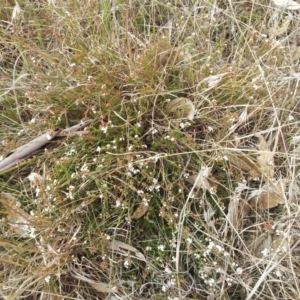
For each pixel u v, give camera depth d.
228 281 0.56
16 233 0.61
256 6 0.76
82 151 0.62
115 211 0.60
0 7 0.75
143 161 0.59
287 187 0.62
